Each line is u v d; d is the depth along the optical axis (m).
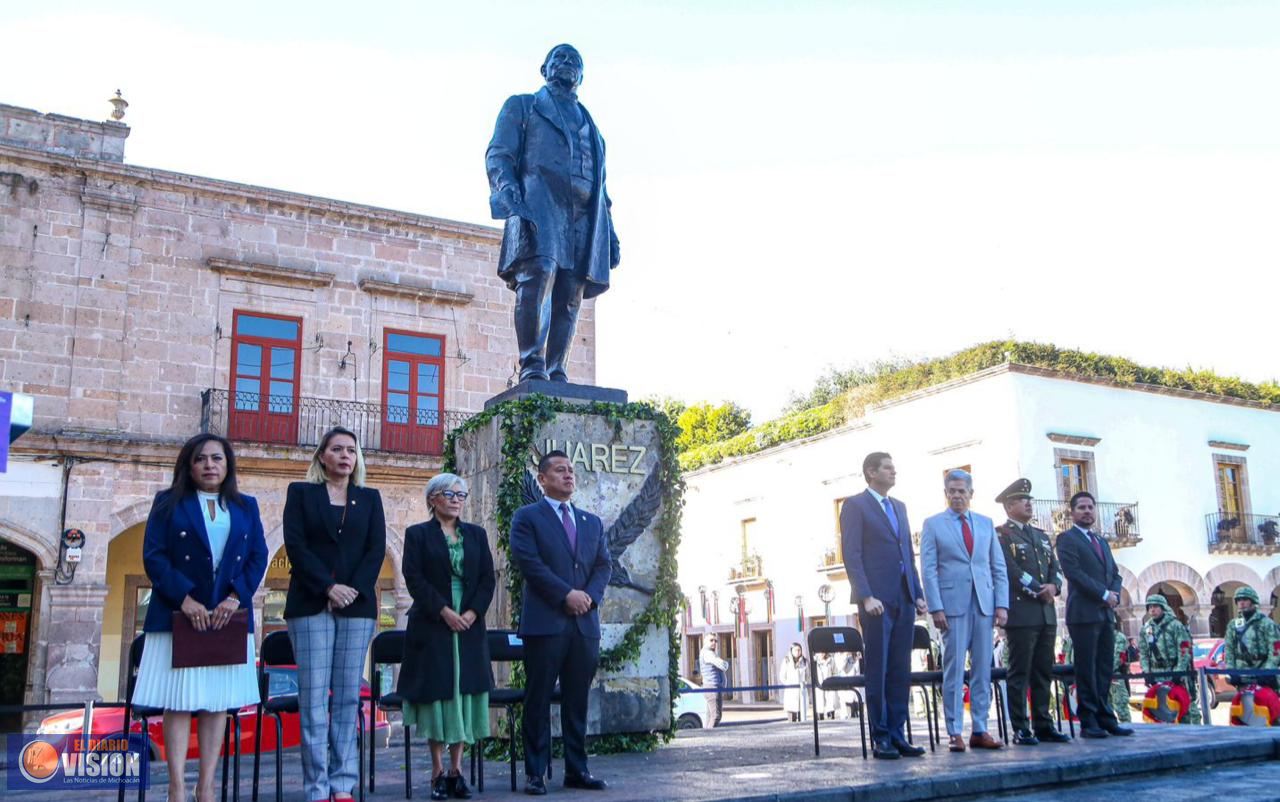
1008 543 7.40
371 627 5.08
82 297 18.28
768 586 31.03
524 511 5.59
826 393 42.09
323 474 5.20
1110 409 25.59
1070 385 25.06
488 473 7.83
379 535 5.19
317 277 20.16
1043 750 6.64
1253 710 10.54
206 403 18.88
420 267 21.44
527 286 8.20
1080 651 7.55
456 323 21.53
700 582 34.25
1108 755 6.16
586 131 8.58
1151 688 11.02
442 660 5.26
